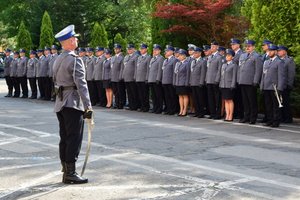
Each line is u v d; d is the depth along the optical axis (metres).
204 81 13.24
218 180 6.38
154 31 17.19
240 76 12.05
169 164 7.32
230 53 12.47
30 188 6.04
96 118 12.97
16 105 16.58
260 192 5.81
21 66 19.59
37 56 20.62
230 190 5.89
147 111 14.94
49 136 9.93
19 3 37.94
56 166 7.21
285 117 12.25
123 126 11.40
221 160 7.60
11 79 20.22
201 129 10.95
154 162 7.46
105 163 7.39
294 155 8.00
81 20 35.66
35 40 34.91
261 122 12.27
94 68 16.66
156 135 10.05
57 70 6.32
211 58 13.01
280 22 13.19
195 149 8.50
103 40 28.20
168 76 13.95
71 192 5.86
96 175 6.67
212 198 5.56
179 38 16.72
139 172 6.82
